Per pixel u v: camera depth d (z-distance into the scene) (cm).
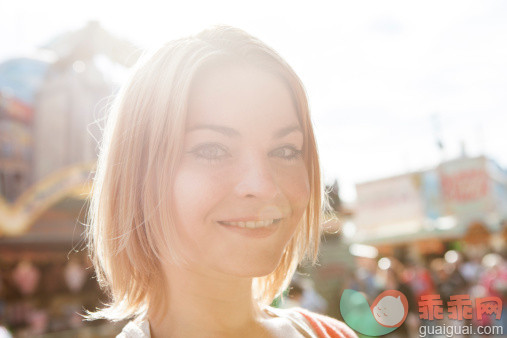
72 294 857
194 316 75
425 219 1697
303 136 82
